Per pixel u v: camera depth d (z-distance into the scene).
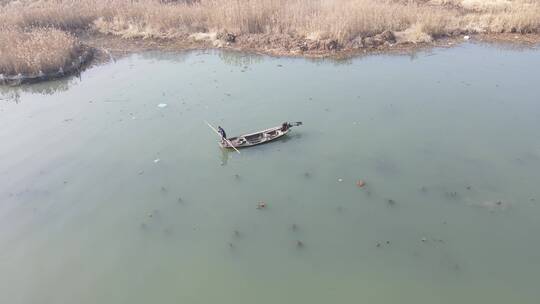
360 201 13.73
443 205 13.48
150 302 10.80
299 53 25.92
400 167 15.26
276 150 16.48
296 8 29.19
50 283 11.41
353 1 30.08
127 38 29.45
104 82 23.14
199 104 20.09
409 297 10.62
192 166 15.81
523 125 17.58
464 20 29.70
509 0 33.28
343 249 12.02
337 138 17.06
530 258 11.60
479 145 16.36
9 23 29.22
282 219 13.16
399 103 19.56
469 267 11.38
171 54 26.80
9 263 12.06
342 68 23.69
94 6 32.41
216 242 12.45
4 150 17.27
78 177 15.45
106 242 12.62
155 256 12.09
